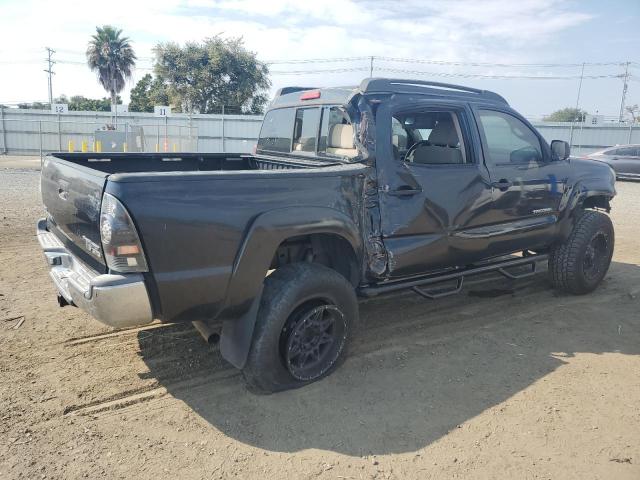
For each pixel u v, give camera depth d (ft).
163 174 9.63
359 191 12.36
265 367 11.11
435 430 10.49
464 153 14.83
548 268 18.72
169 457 9.47
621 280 20.85
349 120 13.08
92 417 10.59
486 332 15.38
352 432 10.36
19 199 37.14
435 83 14.60
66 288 11.09
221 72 149.59
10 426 10.16
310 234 12.32
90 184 10.06
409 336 15.03
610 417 11.02
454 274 15.28
